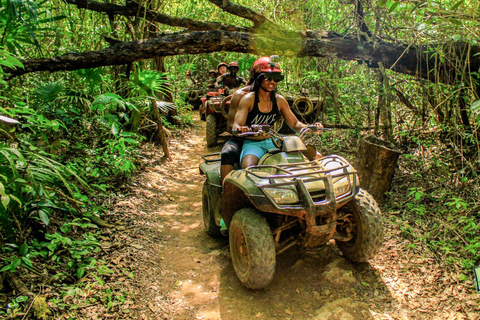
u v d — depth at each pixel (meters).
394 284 2.82
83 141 5.13
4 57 2.78
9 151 2.45
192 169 6.02
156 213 4.25
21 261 2.63
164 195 4.83
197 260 3.30
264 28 4.64
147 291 2.80
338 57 4.41
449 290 2.67
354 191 2.78
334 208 2.56
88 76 4.41
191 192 5.03
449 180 4.20
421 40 4.38
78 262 2.91
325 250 3.36
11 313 2.29
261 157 3.06
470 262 2.87
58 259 2.84
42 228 3.17
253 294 2.81
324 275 2.95
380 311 2.56
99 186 3.94
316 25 5.54
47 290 2.54
